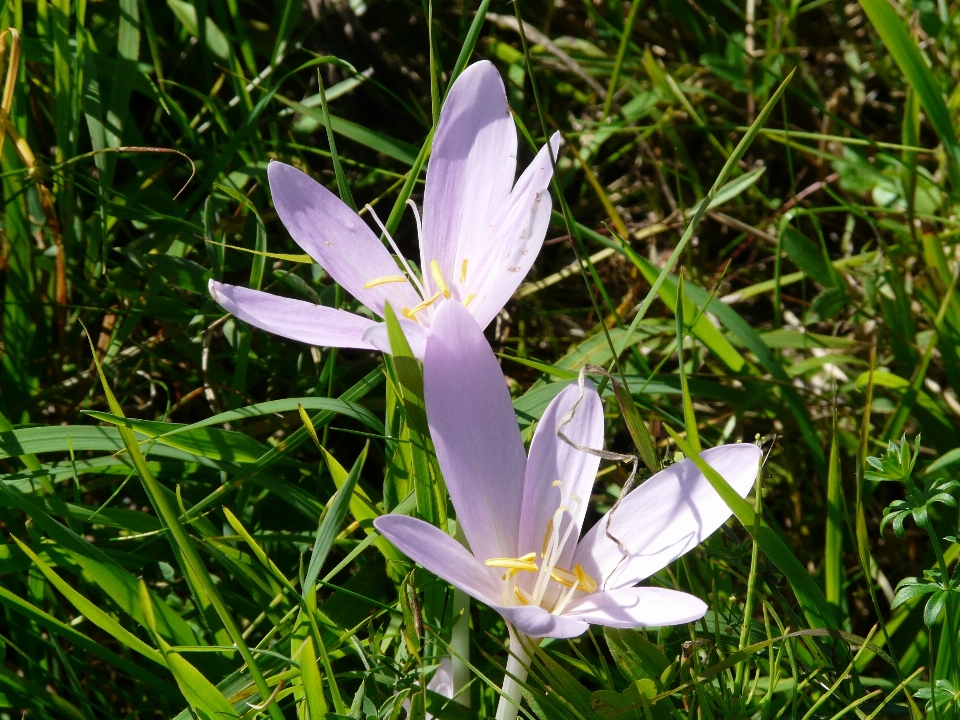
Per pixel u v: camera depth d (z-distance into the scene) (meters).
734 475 0.23
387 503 0.28
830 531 0.29
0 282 0.33
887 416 0.36
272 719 0.23
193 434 0.27
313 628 0.23
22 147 0.31
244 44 0.37
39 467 0.28
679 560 0.28
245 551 0.29
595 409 0.24
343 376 0.34
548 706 0.23
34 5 0.37
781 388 0.32
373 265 0.25
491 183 0.26
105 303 0.33
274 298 0.23
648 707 0.23
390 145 0.35
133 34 0.34
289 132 0.36
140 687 0.28
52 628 0.25
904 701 0.28
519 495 0.23
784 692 0.27
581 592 0.23
